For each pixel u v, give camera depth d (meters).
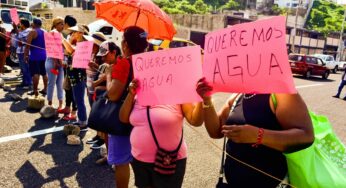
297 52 51.66
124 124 2.55
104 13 3.91
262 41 1.42
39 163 3.74
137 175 2.23
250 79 1.47
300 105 1.45
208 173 3.90
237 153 1.67
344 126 7.38
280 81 1.38
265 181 1.60
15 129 4.76
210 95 1.71
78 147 4.31
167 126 2.04
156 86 1.88
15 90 7.32
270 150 1.58
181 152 2.13
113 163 2.70
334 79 22.14
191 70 1.76
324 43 57.09
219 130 1.82
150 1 3.49
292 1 111.94
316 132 1.79
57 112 5.52
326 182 1.54
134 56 1.96
